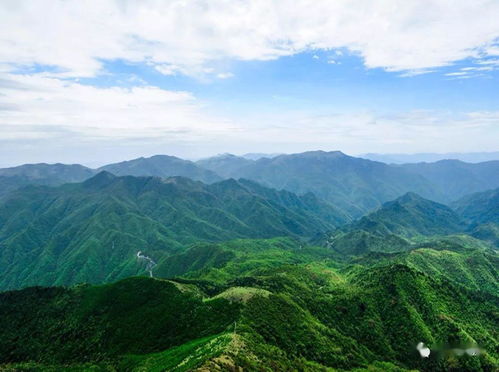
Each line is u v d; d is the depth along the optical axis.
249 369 121.06
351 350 177.38
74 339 195.62
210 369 113.75
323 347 167.00
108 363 169.62
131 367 158.25
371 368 165.50
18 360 186.50
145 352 170.75
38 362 183.12
